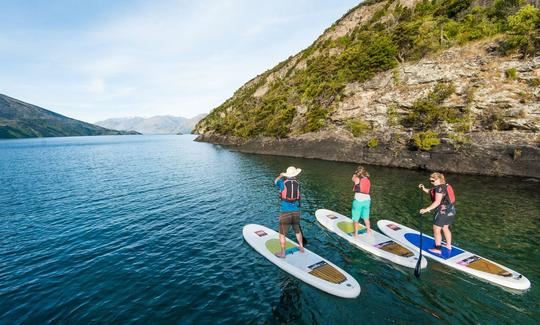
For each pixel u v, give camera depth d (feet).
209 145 249.34
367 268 25.93
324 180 69.21
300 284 23.59
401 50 114.52
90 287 23.90
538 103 71.36
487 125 78.59
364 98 114.01
